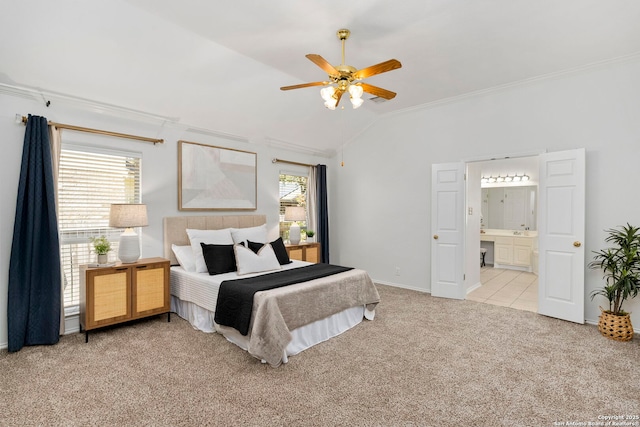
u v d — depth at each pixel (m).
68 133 3.38
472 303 4.50
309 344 3.07
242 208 5.05
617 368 2.62
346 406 2.11
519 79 4.07
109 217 3.43
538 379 2.45
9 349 2.88
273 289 2.99
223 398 2.19
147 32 2.89
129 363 2.69
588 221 3.71
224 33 3.00
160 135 4.15
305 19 2.77
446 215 4.79
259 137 5.18
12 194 3.05
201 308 3.50
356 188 6.07
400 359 2.79
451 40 3.12
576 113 3.79
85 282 3.14
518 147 4.21
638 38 3.07
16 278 2.93
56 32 2.68
